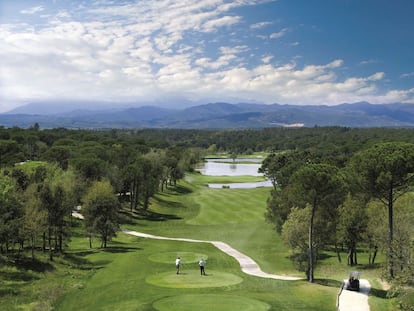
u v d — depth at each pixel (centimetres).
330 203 5581
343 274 5416
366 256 6856
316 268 5803
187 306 3719
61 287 4569
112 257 6169
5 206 5631
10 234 5522
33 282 4766
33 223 5566
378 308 3853
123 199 11400
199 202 12331
